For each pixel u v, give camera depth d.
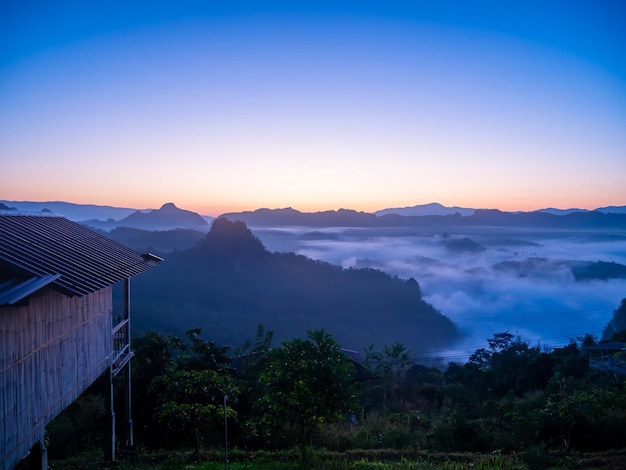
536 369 25.17
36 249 8.11
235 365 19.09
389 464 9.25
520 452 10.20
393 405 17.05
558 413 10.50
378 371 20.80
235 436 12.40
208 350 15.98
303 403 8.78
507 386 24.70
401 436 11.35
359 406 8.98
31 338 7.65
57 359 8.63
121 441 12.65
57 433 13.03
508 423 11.89
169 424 11.60
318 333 8.84
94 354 10.48
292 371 8.73
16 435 7.12
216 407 11.06
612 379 20.03
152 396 13.71
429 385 21.08
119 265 9.62
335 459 9.69
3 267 6.53
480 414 13.80
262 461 10.23
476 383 26.12
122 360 12.16
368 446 11.12
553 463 9.21
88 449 12.55
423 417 13.45
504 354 27.62
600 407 10.62
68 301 9.16
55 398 8.52
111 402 11.43
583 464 9.07
